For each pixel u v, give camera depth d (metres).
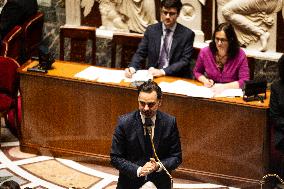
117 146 14.20
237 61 18.98
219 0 22.95
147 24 24.47
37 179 19.19
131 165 13.98
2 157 20.58
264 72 23.09
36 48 26.14
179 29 20.31
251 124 18.02
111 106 19.28
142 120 14.08
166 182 14.50
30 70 19.77
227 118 18.17
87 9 25.31
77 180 19.22
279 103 17.00
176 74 20.23
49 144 20.53
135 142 14.13
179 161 14.23
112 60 22.11
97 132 19.80
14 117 21.73
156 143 14.07
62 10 25.78
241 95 18.28
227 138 18.41
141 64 20.67
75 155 20.31
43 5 26.06
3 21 25.36
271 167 18.70
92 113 19.61
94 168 20.02
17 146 21.42
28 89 20.05
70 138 20.22
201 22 23.62
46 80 19.73
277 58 22.67
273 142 17.53
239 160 18.55
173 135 14.18
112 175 19.61
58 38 26.31
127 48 21.89
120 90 18.97
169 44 20.33
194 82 19.33
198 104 18.30
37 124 20.39
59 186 18.81
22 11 25.22
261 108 17.67
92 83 19.17
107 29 25.25
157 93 13.61
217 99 18.03
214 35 18.92
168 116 14.23
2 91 21.06
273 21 22.56
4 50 23.88
